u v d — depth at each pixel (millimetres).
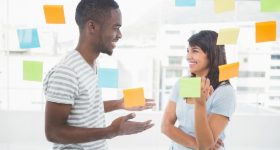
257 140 3553
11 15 3600
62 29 3402
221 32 1029
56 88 773
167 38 3791
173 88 1298
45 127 798
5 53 3721
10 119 3646
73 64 810
